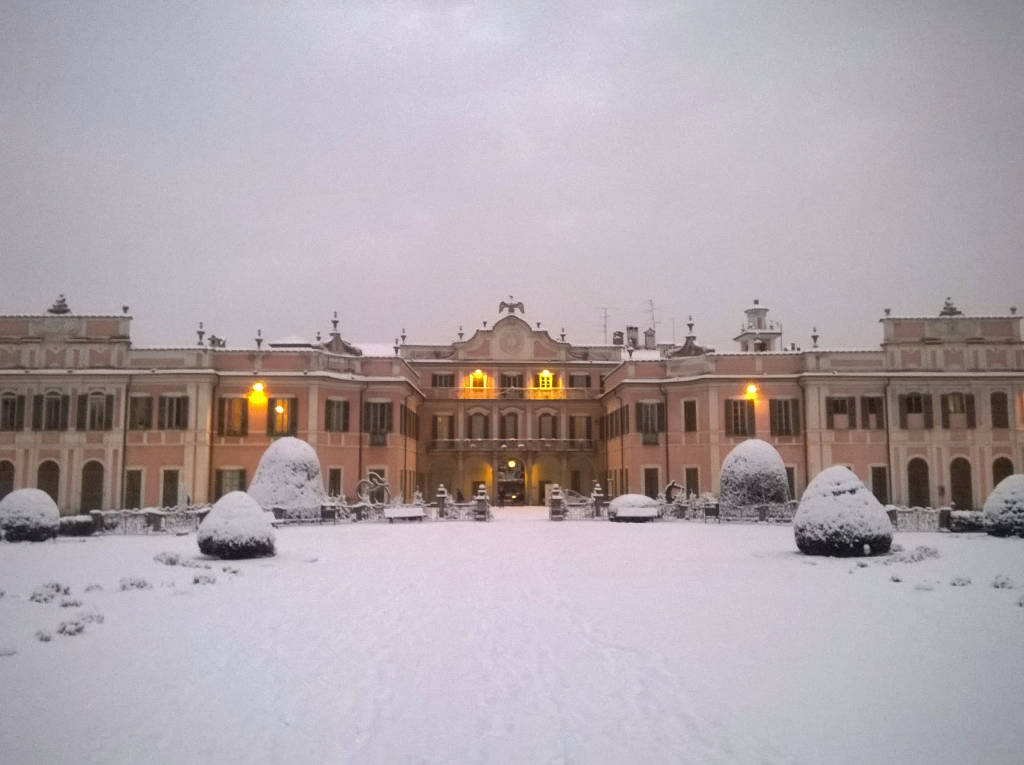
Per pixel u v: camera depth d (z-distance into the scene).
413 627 12.90
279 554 24.23
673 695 9.09
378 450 51.78
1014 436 48.75
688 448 51.66
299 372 49.25
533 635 12.24
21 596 15.88
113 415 47.72
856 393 49.41
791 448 49.75
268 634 12.40
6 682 9.77
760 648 11.22
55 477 47.69
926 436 48.91
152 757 7.45
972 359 49.44
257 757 7.44
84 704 8.95
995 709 8.48
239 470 48.56
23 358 48.25
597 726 8.16
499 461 64.44
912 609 14.11
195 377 47.91
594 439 65.31
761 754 7.33
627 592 16.30
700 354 56.81
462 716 8.52
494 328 66.88
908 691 9.11
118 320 48.62
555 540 29.34
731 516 39.25
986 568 19.92
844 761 7.16
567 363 66.38
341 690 9.45
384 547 26.72
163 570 20.20
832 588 16.67
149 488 47.38
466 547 26.62
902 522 34.84
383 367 52.81
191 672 10.21
